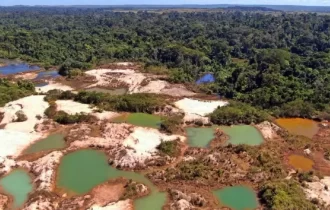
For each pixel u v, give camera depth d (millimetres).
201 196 50906
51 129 74125
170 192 52125
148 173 57281
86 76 118062
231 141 70875
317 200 50188
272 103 90875
